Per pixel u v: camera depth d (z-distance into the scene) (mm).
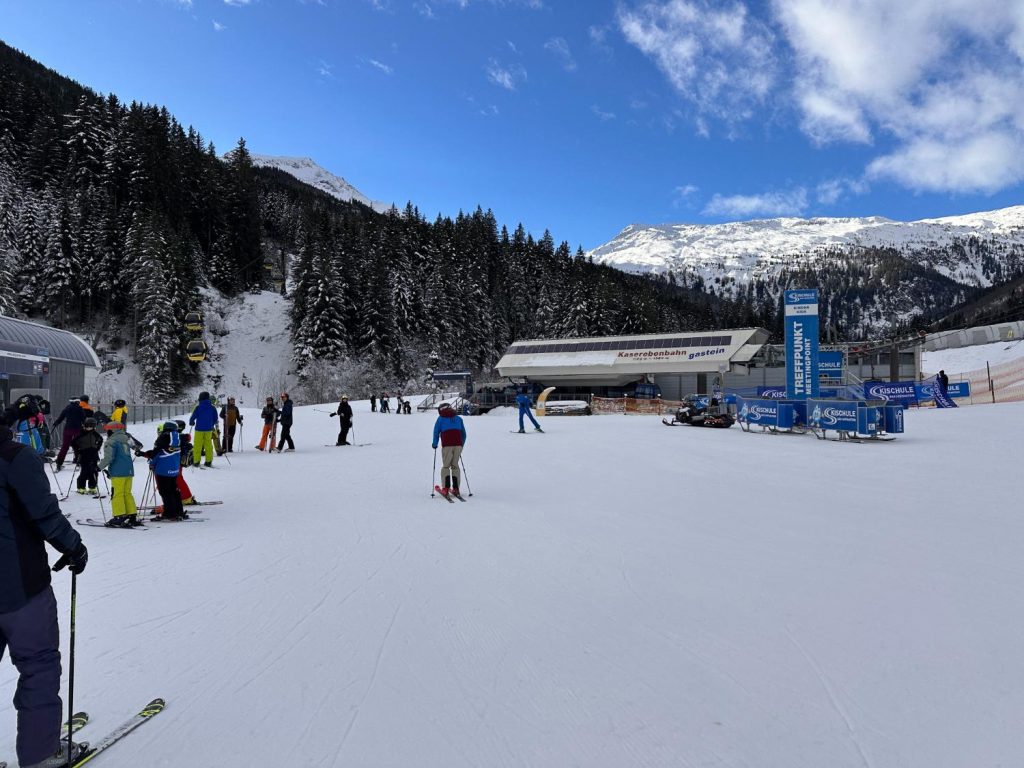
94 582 5562
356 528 7758
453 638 4129
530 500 9664
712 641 3982
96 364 22766
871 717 2992
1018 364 34094
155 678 3576
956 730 2852
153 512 8797
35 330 20062
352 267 76438
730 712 3076
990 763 2586
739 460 14172
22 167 83438
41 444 13219
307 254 74188
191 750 2809
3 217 68125
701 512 8336
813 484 10539
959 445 15367
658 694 3285
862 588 4969
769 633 4086
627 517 8133
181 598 5074
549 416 40781
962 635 3963
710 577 5387
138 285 60969
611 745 2791
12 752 2914
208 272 87312
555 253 122000
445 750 2775
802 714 3037
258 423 31516
